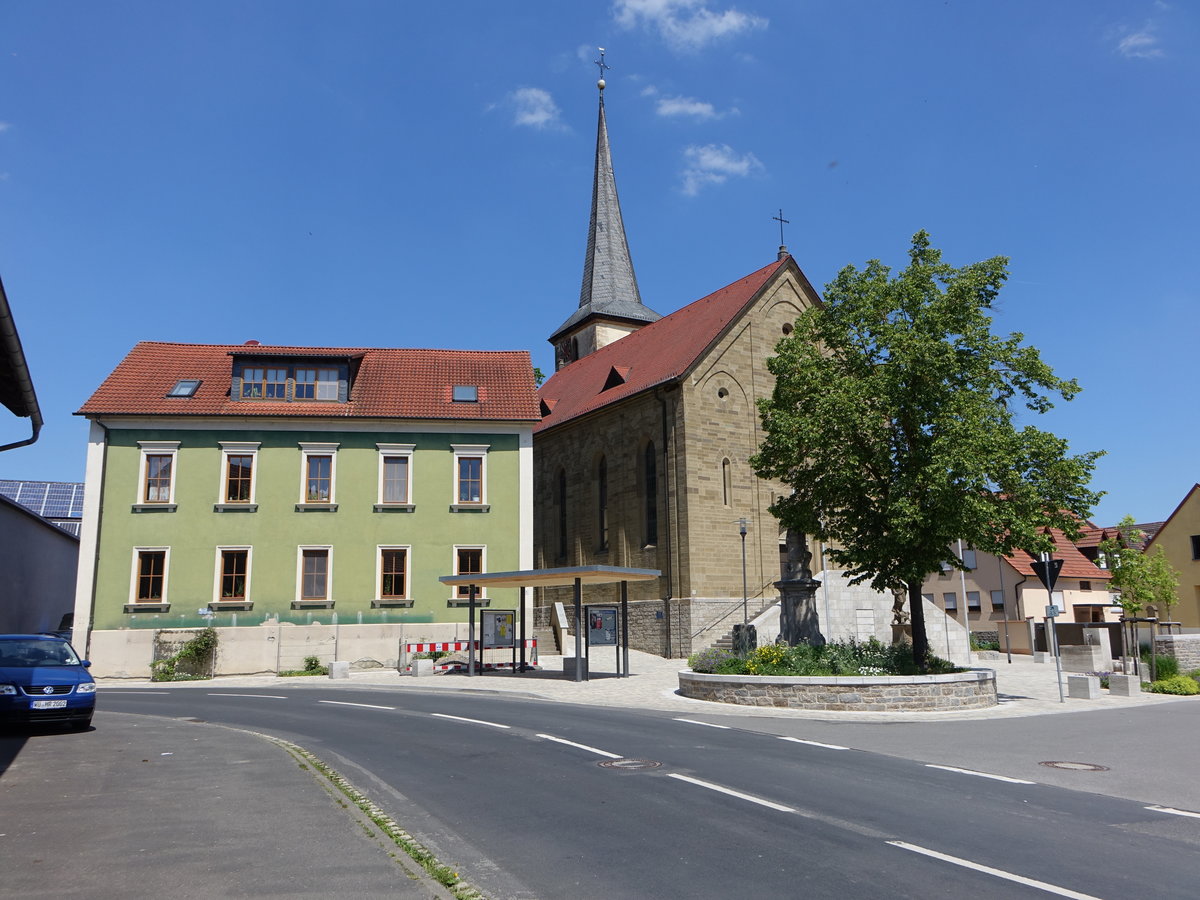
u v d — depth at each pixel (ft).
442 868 23.12
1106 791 35.40
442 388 120.16
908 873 23.22
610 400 138.00
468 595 106.22
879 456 72.49
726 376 128.57
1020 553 168.45
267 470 109.91
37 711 49.83
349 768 38.22
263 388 113.91
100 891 21.17
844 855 24.81
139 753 42.93
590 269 201.05
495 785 34.30
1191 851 25.99
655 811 29.89
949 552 73.15
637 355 153.69
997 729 54.49
